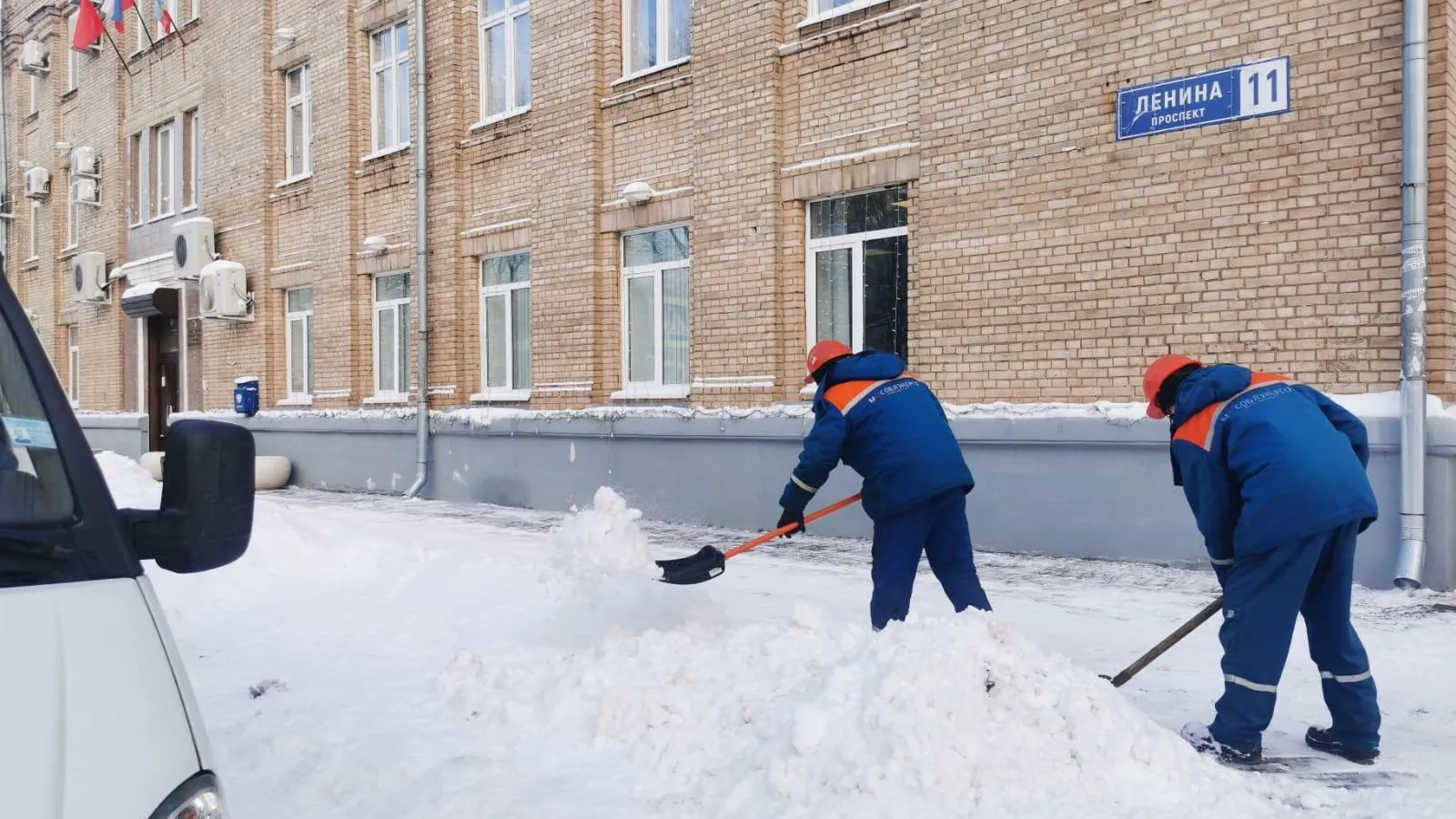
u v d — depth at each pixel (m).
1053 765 3.34
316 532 8.21
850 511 9.67
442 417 13.60
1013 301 8.62
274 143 17.03
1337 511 3.62
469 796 3.53
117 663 1.82
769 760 3.49
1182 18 7.74
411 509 12.68
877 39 9.62
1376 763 3.83
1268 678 3.77
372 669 5.34
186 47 19.19
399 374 15.10
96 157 22.38
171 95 19.73
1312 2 7.20
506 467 12.86
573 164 12.21
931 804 3.18
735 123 10.56
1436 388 6.81
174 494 2.25
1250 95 7.44
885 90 9.60
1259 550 3.71
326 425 15.41
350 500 13.95
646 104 11.59
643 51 11.95
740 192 10.52
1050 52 8.39
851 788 3.22
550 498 12.30
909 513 4.92
